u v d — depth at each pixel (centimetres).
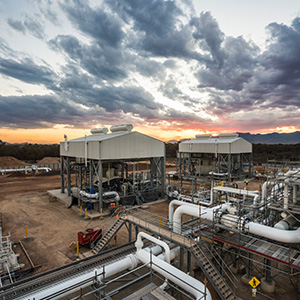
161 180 3934
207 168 5453
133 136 3459
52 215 3027
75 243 2014
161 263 1323
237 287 1488
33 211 3225
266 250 1354
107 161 3425
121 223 1923
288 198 1675
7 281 1523
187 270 1559
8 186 5262
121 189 3553
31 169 7800
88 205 3169
